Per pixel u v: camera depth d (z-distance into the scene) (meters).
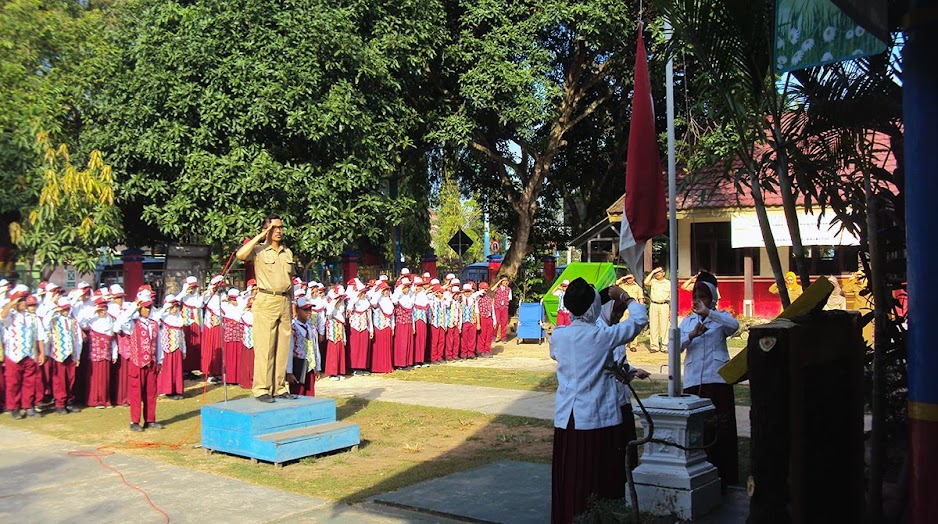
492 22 21.33
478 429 10.05
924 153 2.76
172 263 17.31
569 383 5.48
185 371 15.41
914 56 2.79
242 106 16.83
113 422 11.29
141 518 6.52
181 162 17.28
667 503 5.98
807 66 3.87
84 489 7.51
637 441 5.03
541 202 30.31
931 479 2.75
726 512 6.11
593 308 5.55
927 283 2.76
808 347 4.14
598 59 24.58
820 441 4.29
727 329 6.99
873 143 6.12
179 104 16.77
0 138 16.25
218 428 9.05
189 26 16.91
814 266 21.22
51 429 10.84
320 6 17.52
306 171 17.20
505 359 18.31
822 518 4.29
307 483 7.61
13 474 8.15
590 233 24.45
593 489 5.36
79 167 17.53
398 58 19.36
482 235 45.62
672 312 6.41
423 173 25.91
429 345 17.36
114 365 12.91
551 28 21.77
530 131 21.19
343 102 17.20
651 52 21.59
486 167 27.08
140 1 18.38
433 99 22.61
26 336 11.80
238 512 6.66
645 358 16.98
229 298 14.70
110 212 16.55
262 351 9.31
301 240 17.22
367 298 15.95
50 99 17.30
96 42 18.61
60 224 16.30
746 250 22.36
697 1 5.72
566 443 5.45
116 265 20.56
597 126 27.08
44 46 18.30
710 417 6.33
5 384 12.05
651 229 6.46
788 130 6.17
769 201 20.11
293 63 16.88
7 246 17.45
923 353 2.78
